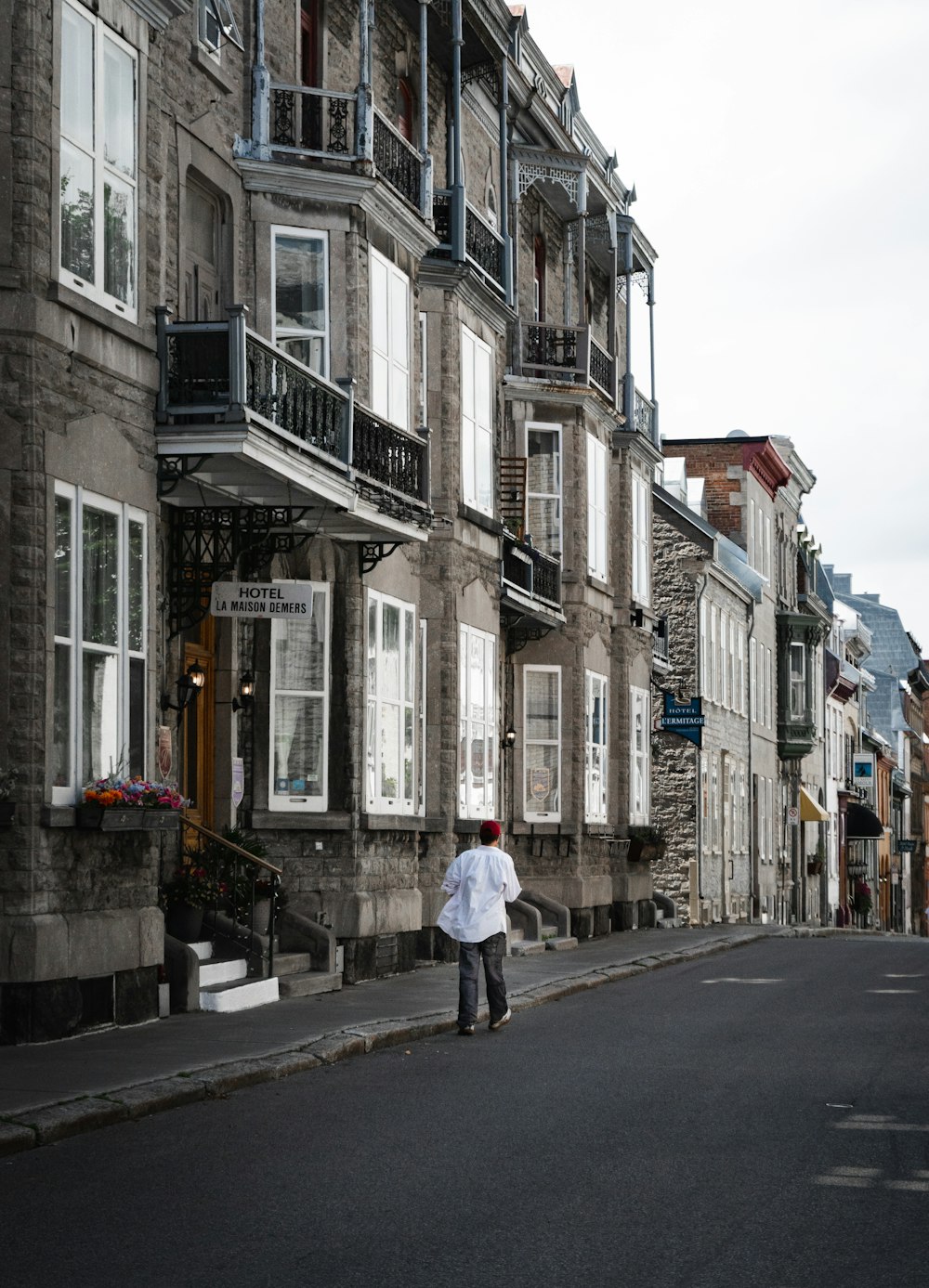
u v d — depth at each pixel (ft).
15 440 48.47
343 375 67.72
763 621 196.34
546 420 107.55
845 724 260.62
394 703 75.31
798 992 72.74
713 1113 39.29
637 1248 26.48
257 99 68.03
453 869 57.31
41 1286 23.67
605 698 114.83
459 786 87.40
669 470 189.47
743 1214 28.96
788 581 216.13
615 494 121.49
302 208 69.00
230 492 59.88
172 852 61.11
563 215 114.32
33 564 48.44
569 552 108.27
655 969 86.99
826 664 240.53
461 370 88.07
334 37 76.38
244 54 68.08
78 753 50.42
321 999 61.82
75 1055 44.52
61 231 50.47
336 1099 40.70
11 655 48.06
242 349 55.26
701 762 156.97
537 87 104.94
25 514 48.42
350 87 78.07
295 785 69.21
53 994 47.88
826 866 235.61
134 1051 45.50
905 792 320.91
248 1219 27.99
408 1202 29.53
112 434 52.80
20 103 48.80
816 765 231.30
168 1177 31.19
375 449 68.49
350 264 69.72
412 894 75.87
